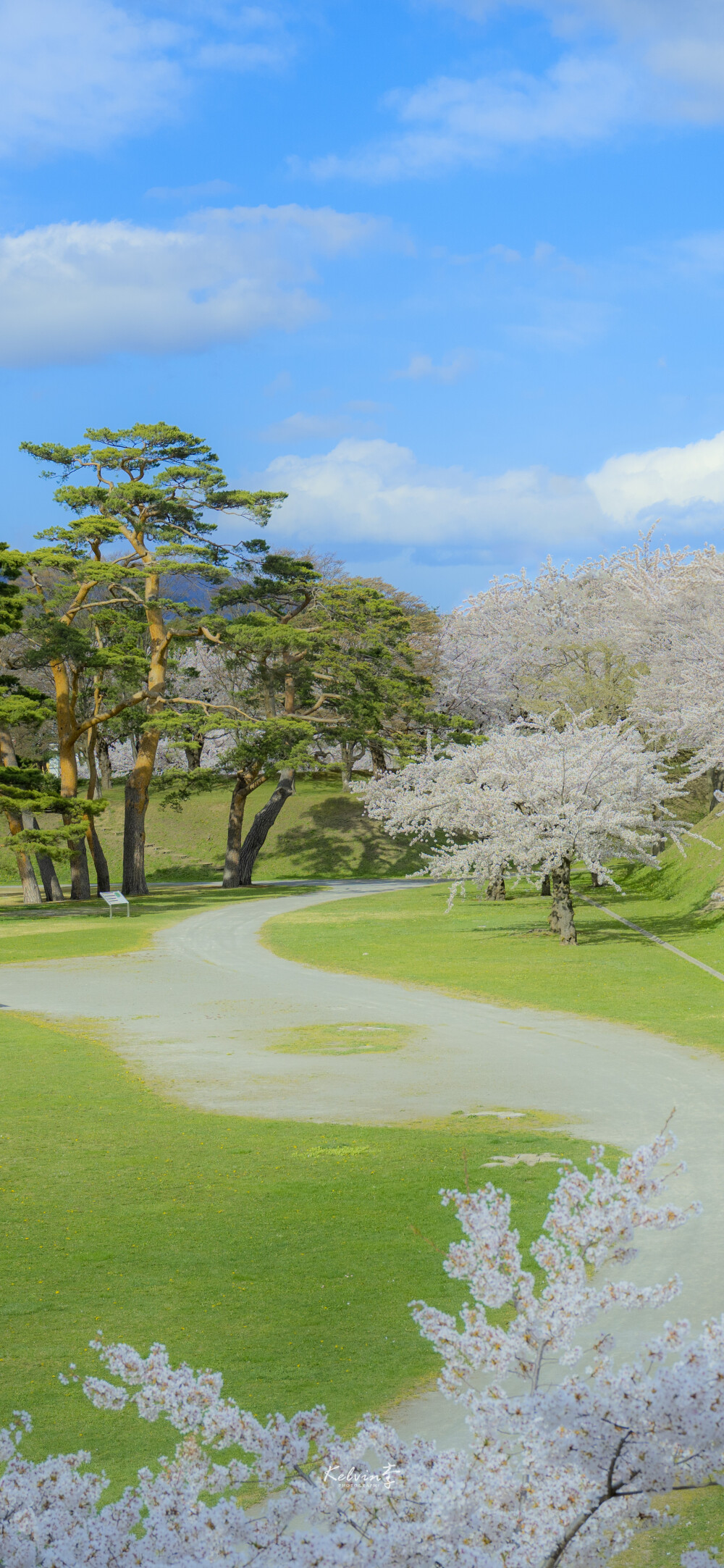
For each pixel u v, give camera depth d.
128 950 41.38
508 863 40.41
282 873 76.44
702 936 37.56
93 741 67.25
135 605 63.53
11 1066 22.36
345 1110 18.12
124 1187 13.99
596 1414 3.19
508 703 80.69
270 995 31.25
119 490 56.53
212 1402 3.88
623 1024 25.36
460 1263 3.87
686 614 55.69
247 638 58.56
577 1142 15.58
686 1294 9.66
